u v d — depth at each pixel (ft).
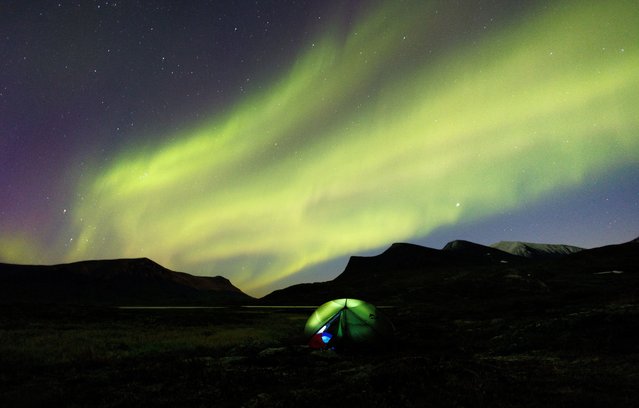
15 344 53.11
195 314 132.57
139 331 74.54
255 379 34.14
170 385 32.65
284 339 66.74
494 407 24.47
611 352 41.39
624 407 24.09
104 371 39.01
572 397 26.05
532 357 43.37
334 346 53.78
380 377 30.96
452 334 68.64
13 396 29.43
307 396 27.30
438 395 26.63
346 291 309.63
